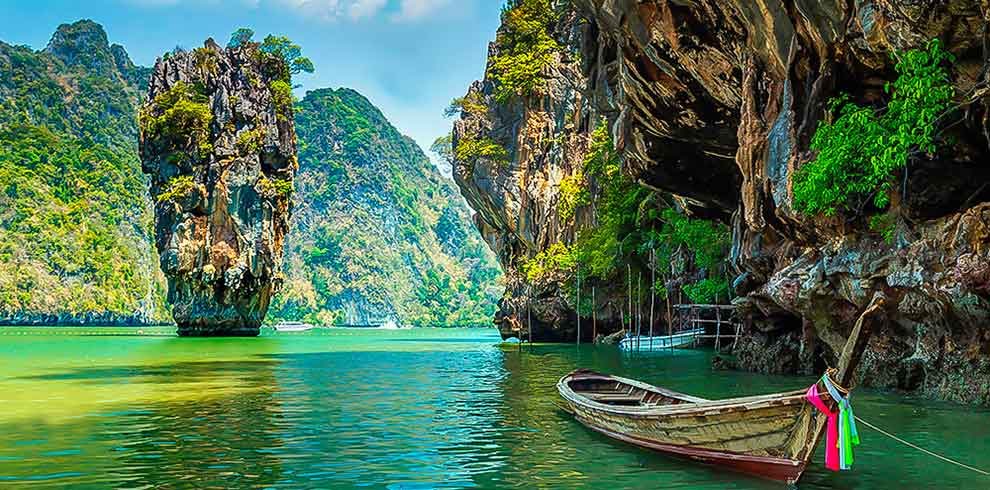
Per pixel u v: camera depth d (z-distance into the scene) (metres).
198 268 84.50
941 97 16.58
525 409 19.39
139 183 191.38
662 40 26.41
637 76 29.02
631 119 31.95
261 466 12.52
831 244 21.39
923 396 19.83
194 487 11.13
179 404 20.62
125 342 67.88
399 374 31.14
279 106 90.75
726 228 41.12
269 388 25.03
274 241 90.31
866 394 20.36
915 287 18.44
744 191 24.50
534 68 75.69
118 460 13.02
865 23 17.64
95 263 157.50
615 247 57.94
